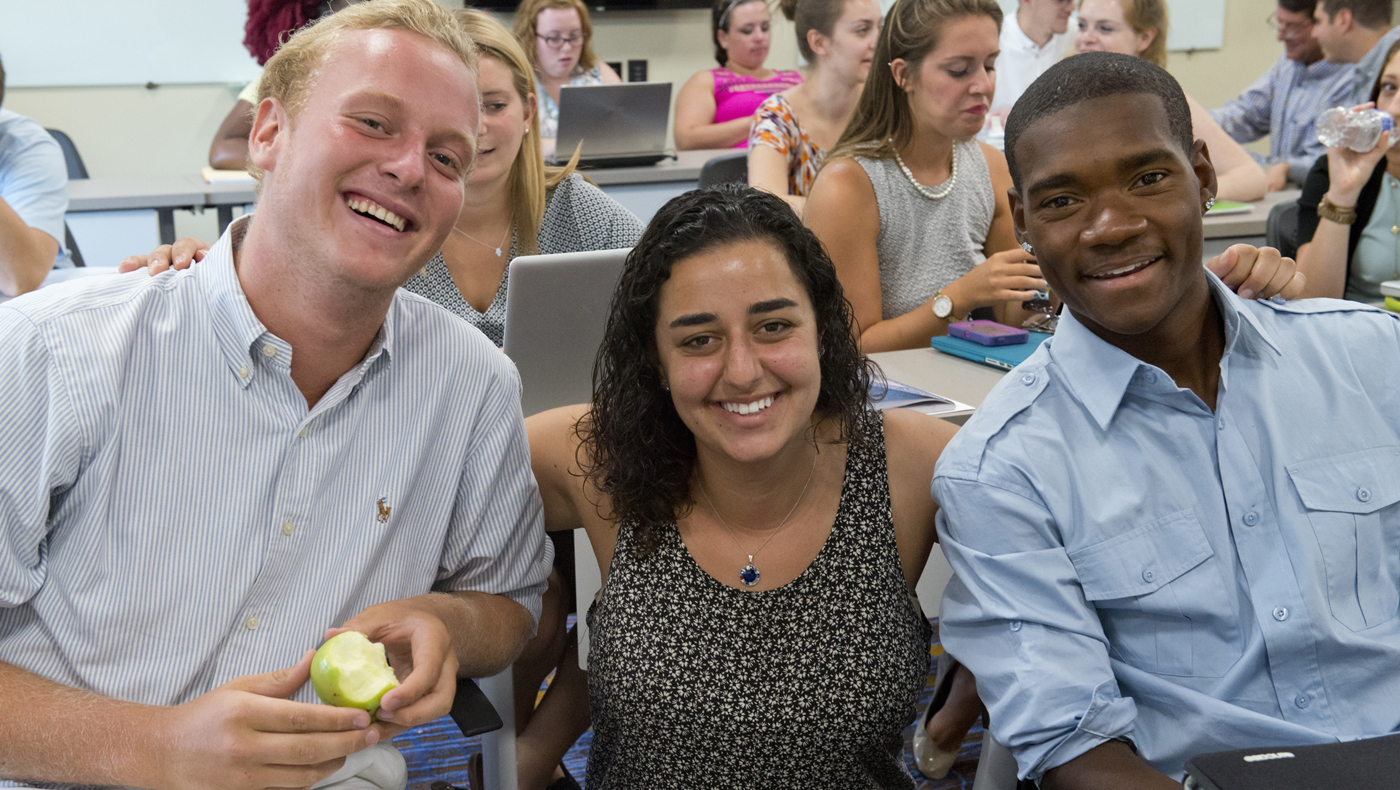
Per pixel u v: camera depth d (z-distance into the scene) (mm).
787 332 1229
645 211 4250
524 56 2250
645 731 1320
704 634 1303
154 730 1041
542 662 1571
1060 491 1237
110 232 3822
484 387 1324
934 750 1918
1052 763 1153
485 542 1363
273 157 1136
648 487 1342
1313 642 1173
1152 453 1241
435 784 1558
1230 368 1253
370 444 1245
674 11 6340
